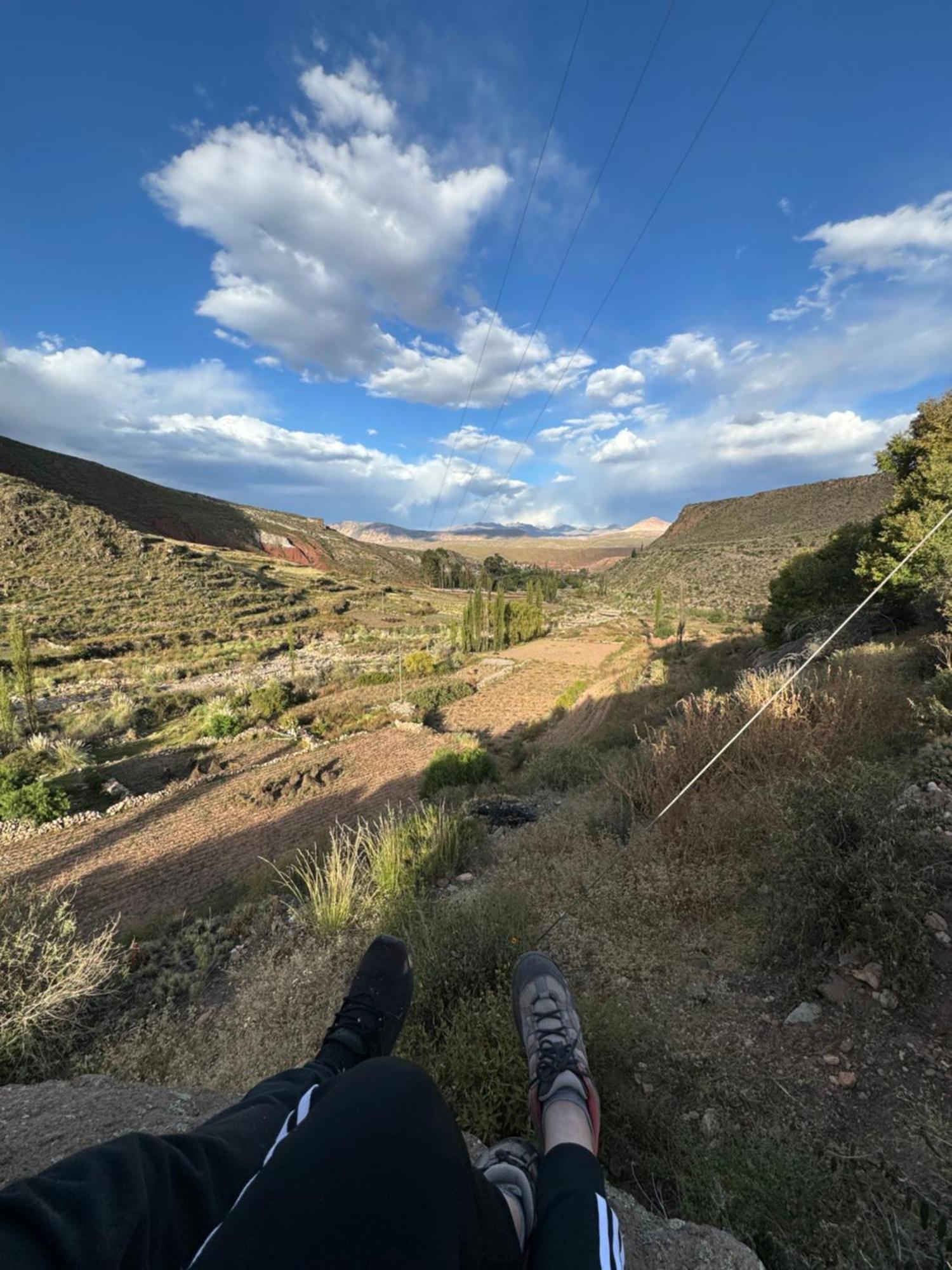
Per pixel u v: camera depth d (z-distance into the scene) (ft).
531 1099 5.33
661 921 14.24
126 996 21.13
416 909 15.48
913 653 33.06
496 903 14.85
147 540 288.92
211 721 93.15
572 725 84.74
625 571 540.52
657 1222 6.38
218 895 37.60
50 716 105.09
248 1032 14.55
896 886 11.06
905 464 64.90
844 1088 9.06
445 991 11.89
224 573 283.18
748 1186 7.16
